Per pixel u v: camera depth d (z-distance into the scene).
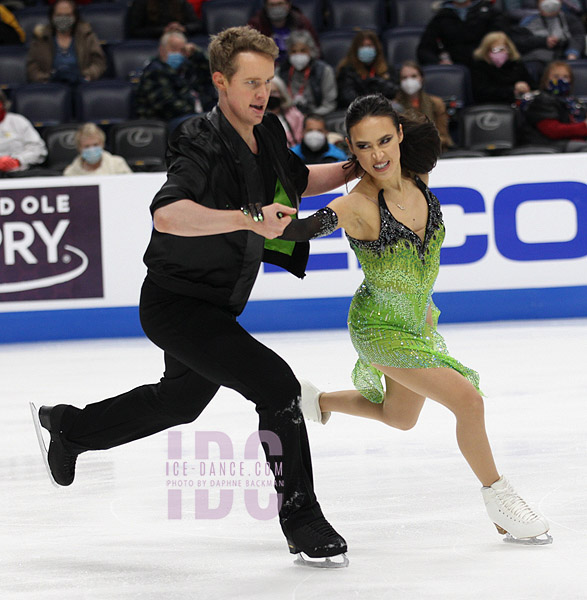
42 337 23.06
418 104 26.34
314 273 22.84
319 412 10.46
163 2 31.91
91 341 22.75
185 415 8.78
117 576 8.04
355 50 27.55
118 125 25.83
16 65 31.12
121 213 22.78
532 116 26.36
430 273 9.07
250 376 8.02
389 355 8.85
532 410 13.73
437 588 7.40
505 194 22.52
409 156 8.94
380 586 7.52
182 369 8.56
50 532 9.38
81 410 9.27
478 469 8.62
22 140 26.42
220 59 7.92
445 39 29.64
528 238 22.56
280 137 8.48
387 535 8.86
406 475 10.91
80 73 30.17
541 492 9.95
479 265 22.69
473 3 29.50
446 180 22.59
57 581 7.95
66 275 22.92
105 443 9.20
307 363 18.09
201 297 8.33
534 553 8.18
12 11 33.91
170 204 7.58
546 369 16.66
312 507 8.13
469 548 8.40
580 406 13.85
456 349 19.06
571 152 23.84
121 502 10.35
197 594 7.52
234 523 9.55
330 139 25.48
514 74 28.31
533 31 30.12
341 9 32.12
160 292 8.41
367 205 8.70
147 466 11.82
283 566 8.18
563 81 26.44
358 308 9.22
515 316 22.78
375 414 9.96
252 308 23.02
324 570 7.99
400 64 30.36
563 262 22.58
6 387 17.12
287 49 28.06
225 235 8.12
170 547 8.83
